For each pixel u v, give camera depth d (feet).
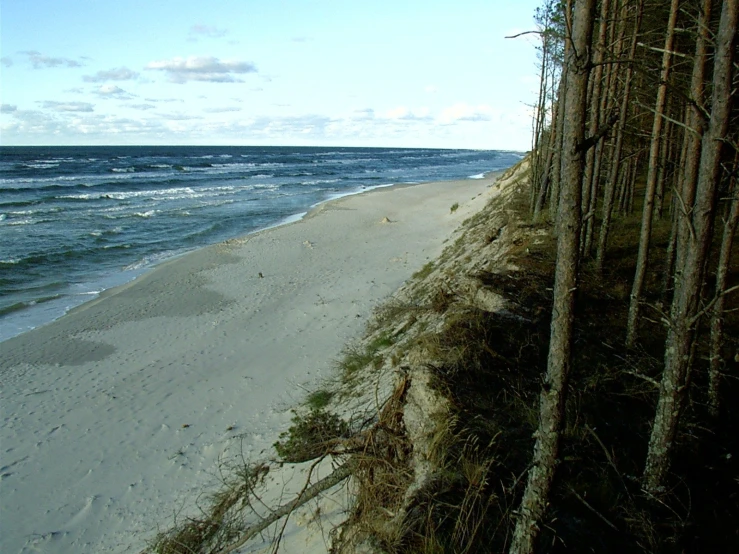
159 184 188.96
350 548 15.35
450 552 13.43
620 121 36.47
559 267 10.76
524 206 63.41
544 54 51.13
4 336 50.42
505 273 35.65
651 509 15.67
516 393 20.65
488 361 22.70
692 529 15.42
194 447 30.99
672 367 15.30
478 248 52.85
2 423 34.27
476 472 15.43
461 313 27.20
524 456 17.04
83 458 30.45
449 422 17.85
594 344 26.91
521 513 11.65
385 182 204.03
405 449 18.78
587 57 9.80
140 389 38.55
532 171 58.49
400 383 21.18
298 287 61.31
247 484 22.50
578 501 15.57
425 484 15.83
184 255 79.20
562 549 13.69
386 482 17.22
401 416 20.20
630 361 24.98
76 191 163.53
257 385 38.19
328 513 18.94
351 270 67.05
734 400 22.41
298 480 22.86
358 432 22.89
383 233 90.17
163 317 53.47
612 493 16.08
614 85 37.73
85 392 38.45
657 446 15.80
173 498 26.50
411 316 39.58
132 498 26.89
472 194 131.85
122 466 29.58
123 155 423.23
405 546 14.02
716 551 14.94
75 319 53.26
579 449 17.93
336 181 208.13
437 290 43.04
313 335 46.75
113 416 34.91
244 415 34.14
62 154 428.56
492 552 13.33
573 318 10.84
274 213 122.21
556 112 50.39
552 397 11.10
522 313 28.12
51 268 74.38
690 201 18.63
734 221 20.38
